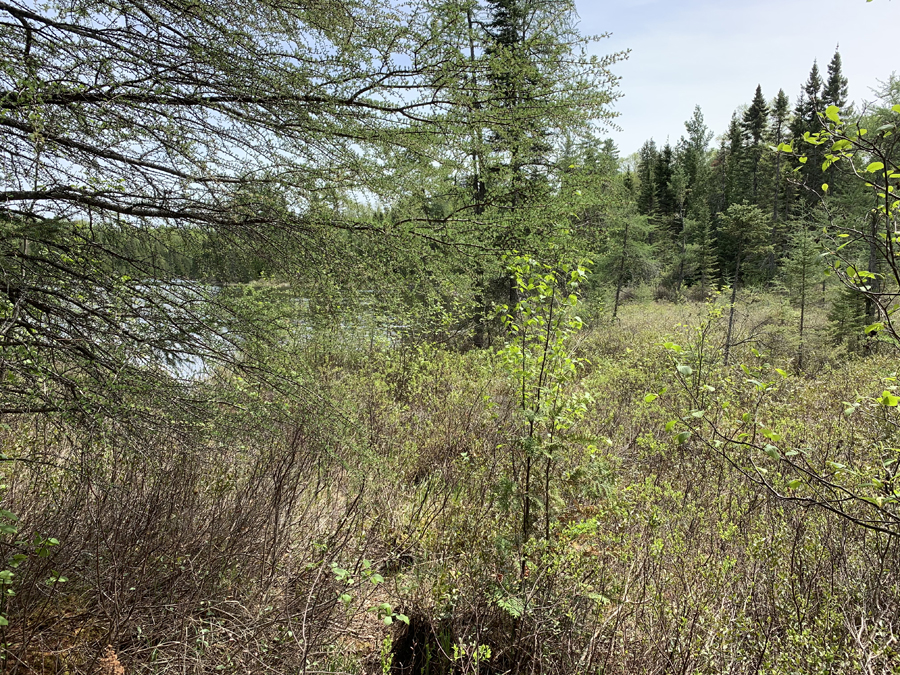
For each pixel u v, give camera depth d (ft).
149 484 10.52
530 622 9.56
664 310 68.08
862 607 9.11
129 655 8.02
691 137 165.07
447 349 27.94
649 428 20.51
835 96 126.31
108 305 7.75
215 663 8.30
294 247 9.43
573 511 12.60
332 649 9.30
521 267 11.17
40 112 6.46
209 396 8.83
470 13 9.23
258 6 7.92
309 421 10.18
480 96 9.48
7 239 7.35
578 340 12.75
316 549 11.57
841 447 14.87
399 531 13.21
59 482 9.93
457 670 9.41
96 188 7.66
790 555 10.47
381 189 9.69
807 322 51.62
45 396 7.06
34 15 7.07
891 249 7.78
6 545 7.93
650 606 9.32
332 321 10.52
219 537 10.71
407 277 10.87
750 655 8.48
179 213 8.52
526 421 11.16
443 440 18.04
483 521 12.84
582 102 9.59
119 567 8.75
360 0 8.34
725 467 14.84
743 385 20.26
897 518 7.07
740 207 50.72
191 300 8.77
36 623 7.80
